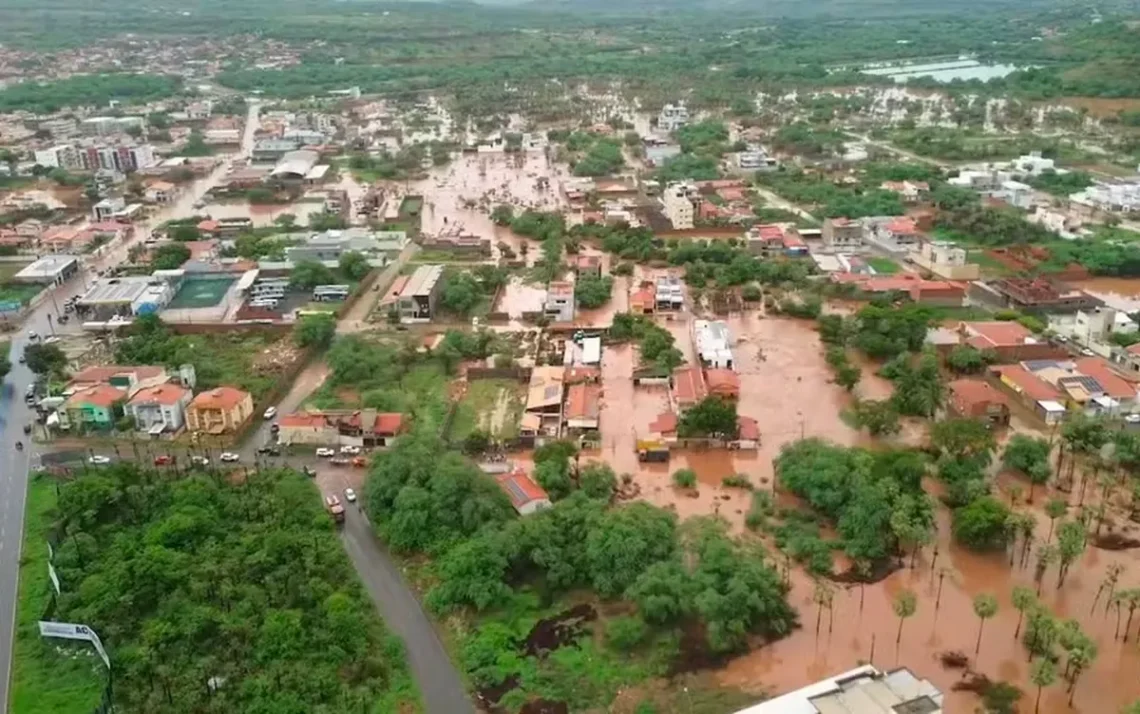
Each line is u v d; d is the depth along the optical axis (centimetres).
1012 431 15775
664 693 10144
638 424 16288
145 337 19650
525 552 11994
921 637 10938
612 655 10725
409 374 18475
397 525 12738
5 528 13300
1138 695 9938
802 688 9612
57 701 9950
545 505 13112
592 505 12631
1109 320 19038
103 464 14838
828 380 17975
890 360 18325
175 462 14612
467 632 11112
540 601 11631
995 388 17338
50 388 17600
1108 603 11275
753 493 13888
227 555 12262
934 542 12500
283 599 11475
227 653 10544
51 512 13562
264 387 17612
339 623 10844
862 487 12825
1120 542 12619
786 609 11306
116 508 13362
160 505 13425
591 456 15212
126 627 11019
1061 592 11656
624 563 11581
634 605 11362
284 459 15288
